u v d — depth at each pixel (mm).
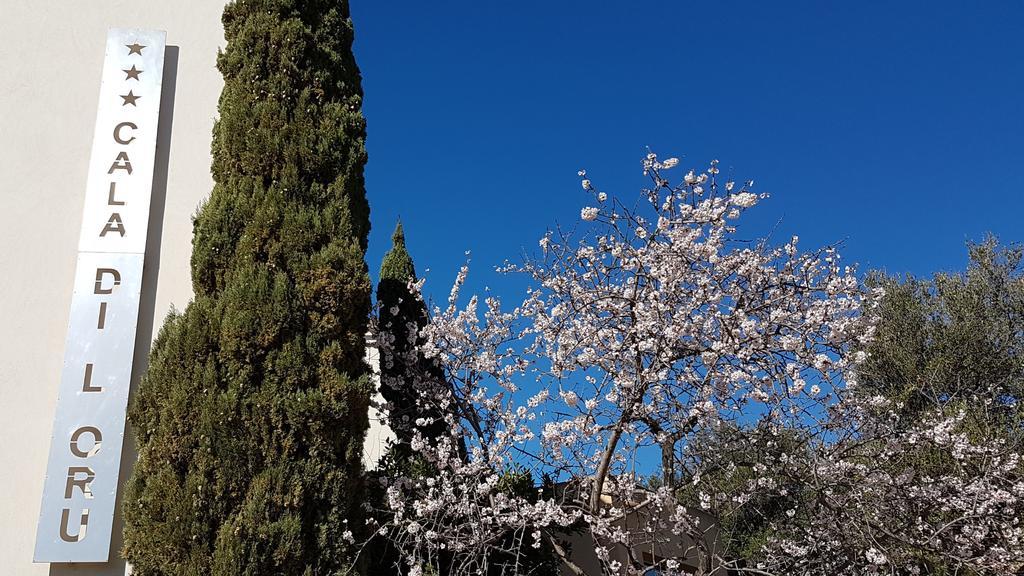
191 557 4164
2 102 5574
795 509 7301
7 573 4582
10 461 4820
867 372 11617
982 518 6781
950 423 6711
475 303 6742
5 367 4996
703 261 6305
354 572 4508
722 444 6715
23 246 5262
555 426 5996
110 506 4664
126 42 5699
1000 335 12398
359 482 4910
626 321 6434
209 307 4762
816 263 6496
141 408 4547
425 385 6766
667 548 8289
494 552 6414
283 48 5648
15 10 5820
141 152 5457
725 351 5926
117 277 5152
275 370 4680
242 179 5219
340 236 5168
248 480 4398
